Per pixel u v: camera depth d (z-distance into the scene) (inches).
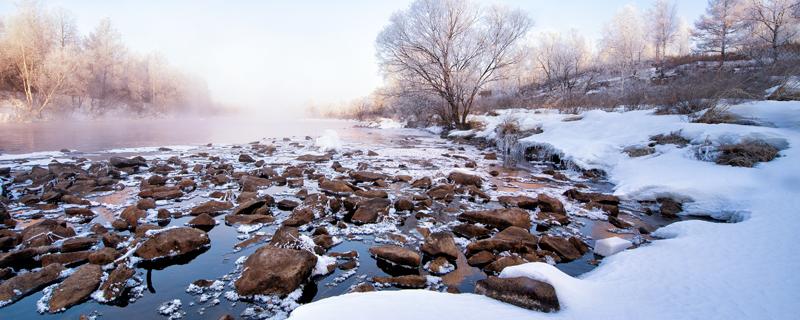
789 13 1200.2
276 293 178.2
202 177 448.5
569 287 153.4
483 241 236.2
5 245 226.8
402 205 325.1
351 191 389.7
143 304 171.3
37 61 1520.7
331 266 208.8
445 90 1154.7
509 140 743.1
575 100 992.9
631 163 453.1
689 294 146.8
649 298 146.5
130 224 278.8
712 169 360.8
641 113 650.8
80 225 275.7
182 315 162.2
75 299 169.2
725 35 1592.0
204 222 279.1
